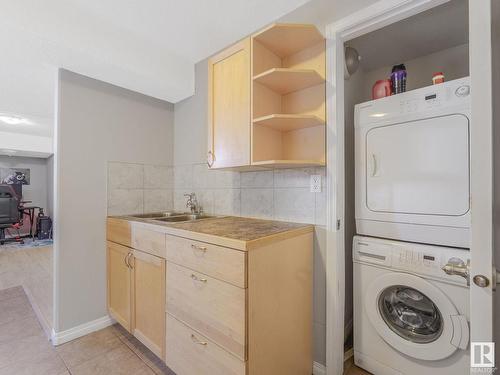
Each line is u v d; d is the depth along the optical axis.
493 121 0.68
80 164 1.85
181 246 1.30
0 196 4.91
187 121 2.31
